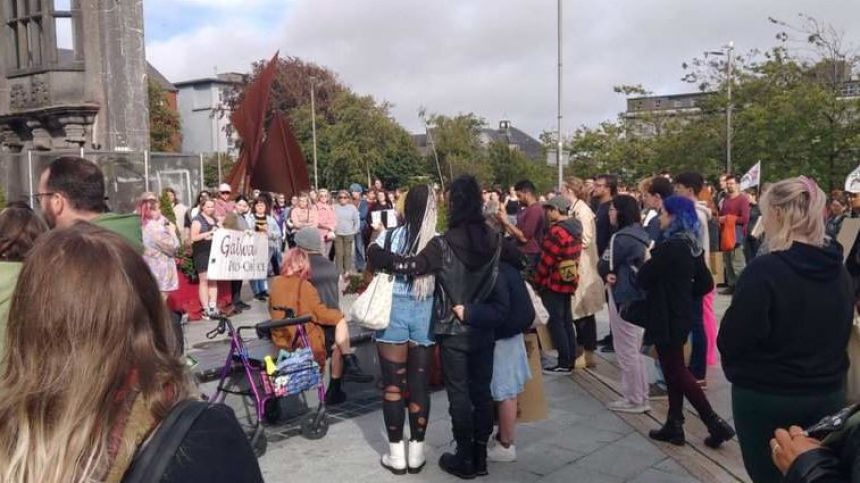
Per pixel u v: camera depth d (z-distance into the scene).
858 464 1.81
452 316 4.39
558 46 23.69
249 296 12.63
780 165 23.41
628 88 41.31
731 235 11.73
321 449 5.20
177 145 59.56
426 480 4.62
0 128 14.20
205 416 1.31
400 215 5.23
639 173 39.03
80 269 1.32
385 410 4.72
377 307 4.52
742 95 27.64
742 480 4.50
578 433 5.45
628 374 5.89
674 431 5.14
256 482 1.34
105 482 1.23
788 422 2.99
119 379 1.31
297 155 12.72
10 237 2.65
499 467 4.81
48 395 1.26
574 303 7.23
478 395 4.57
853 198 8.74
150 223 8.40
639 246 5.47
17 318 1.32
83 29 12.98
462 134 49.75
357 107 50.38
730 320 3.06
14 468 1.23
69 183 2.96
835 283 2.99
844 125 22.38
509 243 4.76
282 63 58.75
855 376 3.06
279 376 5.02
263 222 11.08
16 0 13.57
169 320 1.47
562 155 23.83
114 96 13.03
